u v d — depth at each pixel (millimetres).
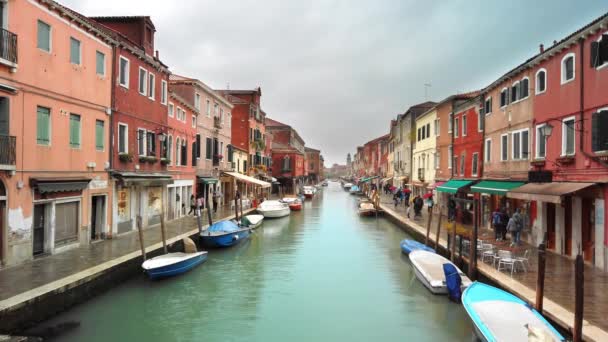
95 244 15539
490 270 12539
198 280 14758
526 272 12195
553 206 15297
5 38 11195
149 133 20359
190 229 20203
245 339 9898
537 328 7363
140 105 19312
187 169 26250
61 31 13664
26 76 12086
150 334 10047
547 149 15500
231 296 13023
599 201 12312
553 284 10812
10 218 11562
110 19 19531
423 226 23328
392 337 10016
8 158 11289
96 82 15727
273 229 28141
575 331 7430
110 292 11930
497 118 20328
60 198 13656
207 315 11383
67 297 10078
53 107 13297
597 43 12453
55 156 13406
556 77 14945
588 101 12992
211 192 31031
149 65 20281
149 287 13367
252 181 33656
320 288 13945
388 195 53312
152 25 20484
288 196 51906
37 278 10500
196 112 27516
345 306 12180
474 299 9711
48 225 13297
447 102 28734
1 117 11445
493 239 18203
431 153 32906
